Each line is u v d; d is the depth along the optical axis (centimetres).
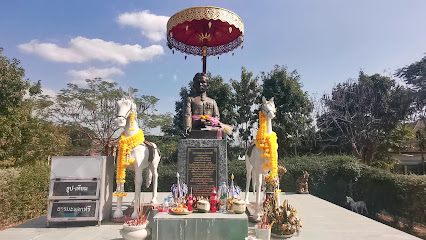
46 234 506
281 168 1039
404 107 1767
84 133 1677
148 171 723
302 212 727
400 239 484
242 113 1853
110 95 1697
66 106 1636
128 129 587
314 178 1256
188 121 691
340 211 742
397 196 966
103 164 584
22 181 747
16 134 1057
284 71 1870
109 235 500
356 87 1978
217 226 445
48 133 1284
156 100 1816
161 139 1780
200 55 902
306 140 1916
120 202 602
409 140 2088
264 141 562
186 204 528
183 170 634
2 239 475
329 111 1975
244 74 1866
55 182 564
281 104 1866
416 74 1712
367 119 1872
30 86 1385
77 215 558
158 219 446
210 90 1794
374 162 1834
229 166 1338
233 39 859
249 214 625
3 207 676
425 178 885
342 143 1870
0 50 1187
